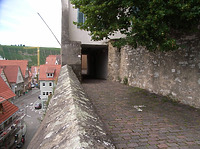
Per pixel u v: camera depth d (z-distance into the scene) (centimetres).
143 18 422
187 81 531
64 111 217
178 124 387
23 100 3638
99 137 153
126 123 390
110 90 810
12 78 3712
